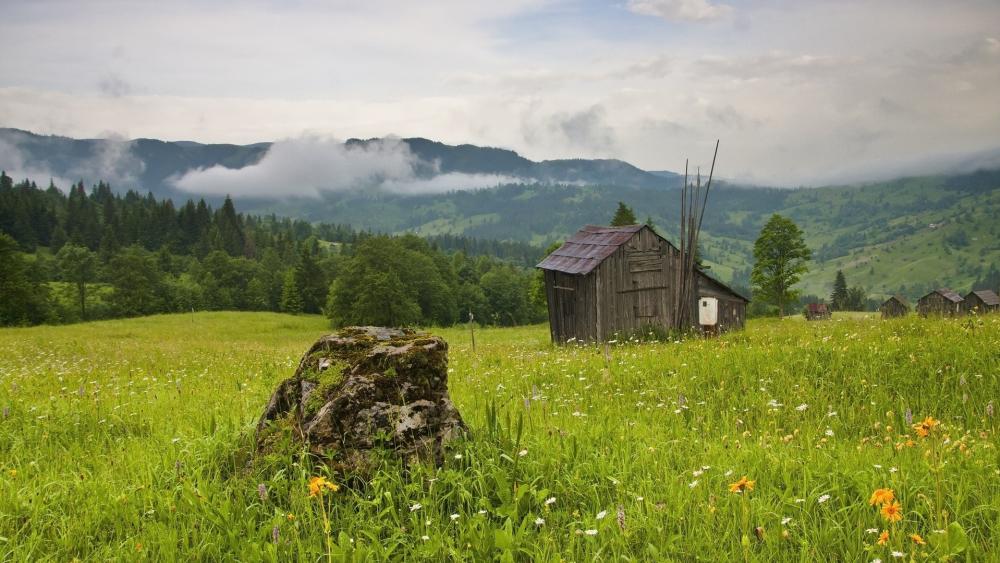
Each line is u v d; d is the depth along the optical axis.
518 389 11.25
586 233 33.62
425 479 5.53
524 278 160.12
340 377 6.15
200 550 4.79
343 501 5.43
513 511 4.94
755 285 81.19
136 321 76.62
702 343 15.96
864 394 9.49
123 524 5.36
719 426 8.30
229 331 71.62
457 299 137.00
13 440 8.12
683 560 4.46
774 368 10.88
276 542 4.54
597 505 5.18
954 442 6.05
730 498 5.15
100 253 189.75
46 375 14.82
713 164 30.06
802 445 6.65
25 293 93.12
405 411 5.91
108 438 8.12
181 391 11.58
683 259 30.09
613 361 13.21
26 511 5.54
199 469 5.98
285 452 5.85
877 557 4.24
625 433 7.18
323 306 138.00
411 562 4.55
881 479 5.29
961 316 17.72
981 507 4.64
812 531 4.61
